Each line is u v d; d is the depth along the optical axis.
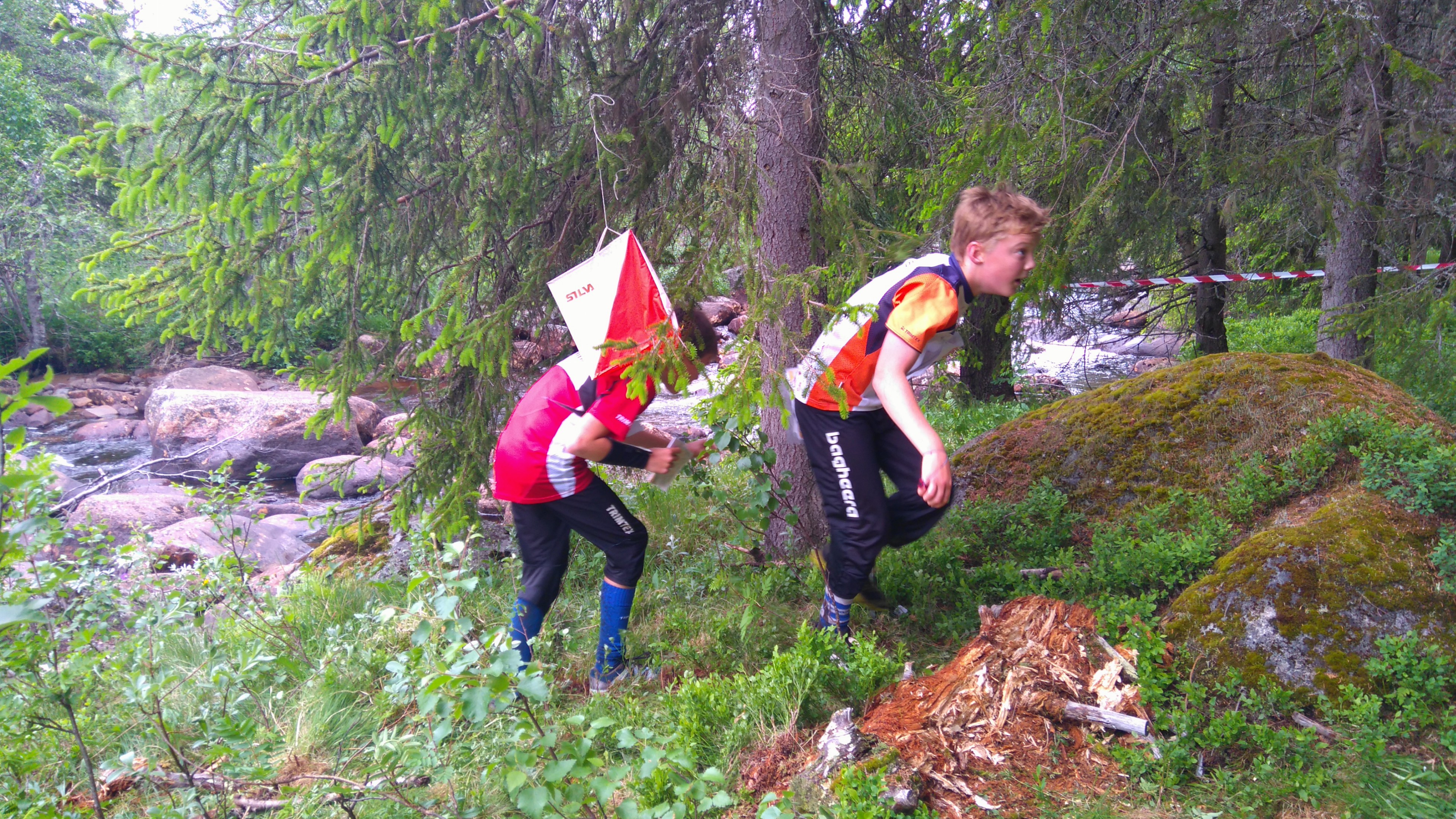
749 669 3.43
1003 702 2.82
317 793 2.47
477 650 1.99
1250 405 4.22
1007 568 3.80
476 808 2.40
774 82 4.00
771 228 4.07
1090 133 4.46
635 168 4.30
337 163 3.83
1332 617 2.93
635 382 2.84
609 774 1.98
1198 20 4.46
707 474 4.14
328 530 7.01
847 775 2.47
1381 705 2.72
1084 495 4.36
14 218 14.30
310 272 3.88
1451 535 3.12
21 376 1.28
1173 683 2.92
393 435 4.79
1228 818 2.41
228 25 3.84
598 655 3.39
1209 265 8.66
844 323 2.89
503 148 4.18
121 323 17.59
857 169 3.83
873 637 3.39
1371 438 3.67
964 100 4.77
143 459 11.55
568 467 3.13
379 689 3.43
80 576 2.91
